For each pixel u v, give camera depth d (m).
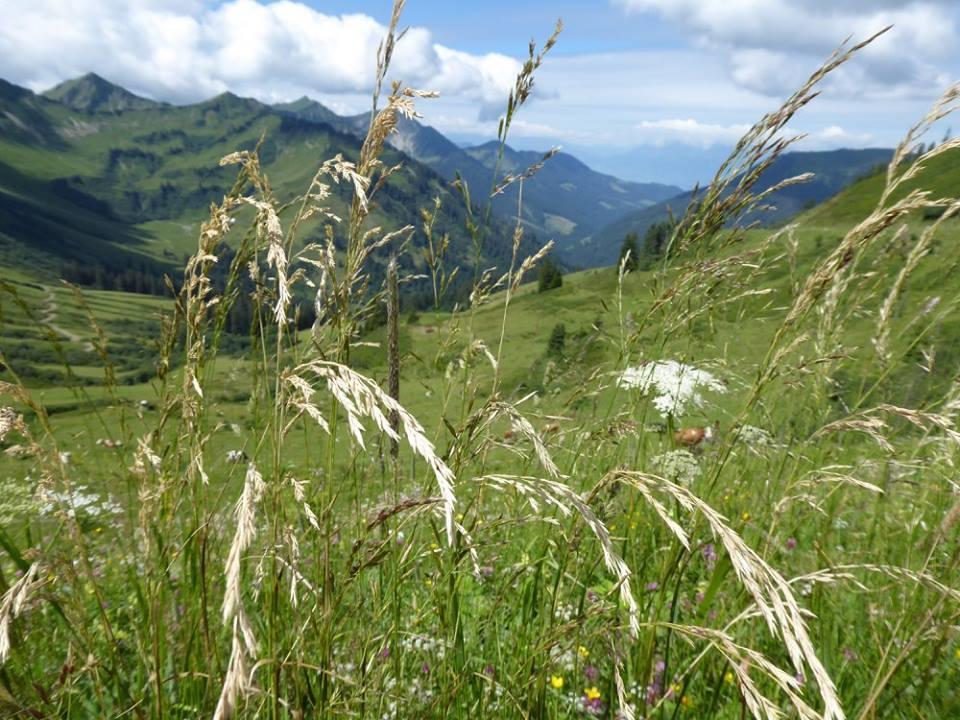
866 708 1.98
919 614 2.50
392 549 1.89
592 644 2.44
